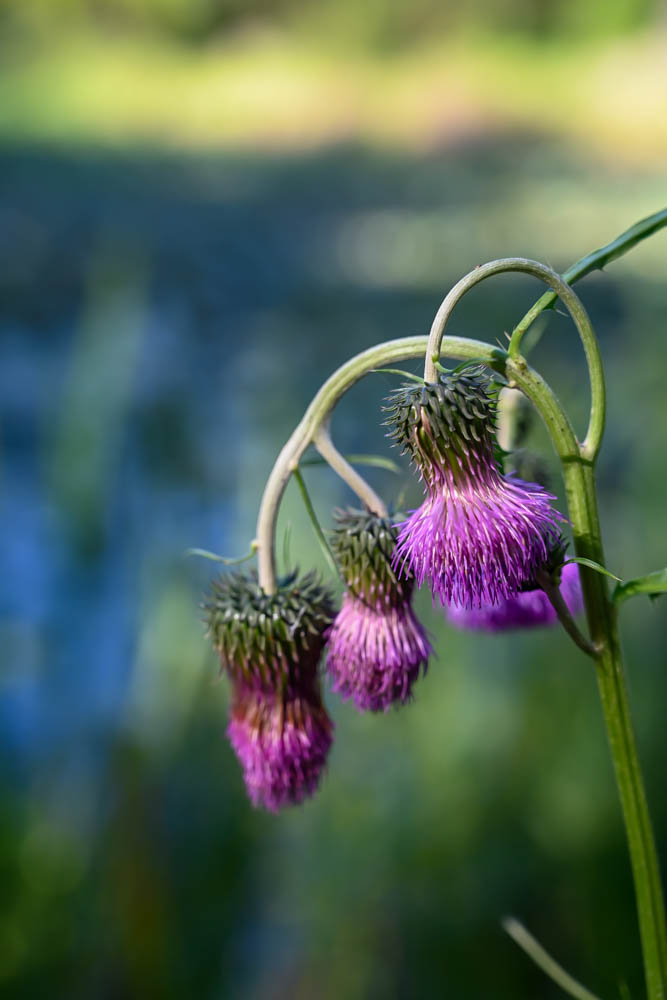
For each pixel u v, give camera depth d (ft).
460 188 106.63
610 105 139.85
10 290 61.41
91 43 193.16
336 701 21.18
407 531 8.42
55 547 23.45
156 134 150.30
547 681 20.76
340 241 82.48
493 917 19.01
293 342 55.21
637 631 21.59
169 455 32.71
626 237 8.24
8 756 20.27
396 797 19.93
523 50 180.24
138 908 18.16
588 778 19.89
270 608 9.69
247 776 10.12
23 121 151.12
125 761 18.99
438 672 20.95
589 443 8.34
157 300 62.80
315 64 190.39
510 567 8.04
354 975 18.81
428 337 8.45
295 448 9.39
